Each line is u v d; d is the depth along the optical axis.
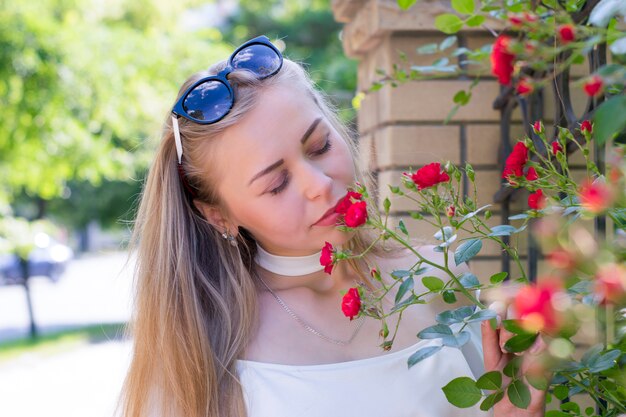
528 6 1.67
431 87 2.42
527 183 1.39
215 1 16.19
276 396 1.66
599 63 1.63
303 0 16.36
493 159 2.41
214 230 1.80
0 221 10.24
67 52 8.91
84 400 6.92
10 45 8.55
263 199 1.58
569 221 1.26
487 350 1.45
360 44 2.66
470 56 2.06
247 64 1.62
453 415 1.68
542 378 1.27
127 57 9.62
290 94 1.58
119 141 11.27
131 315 1.82
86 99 9.21
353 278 1.82
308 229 1.58
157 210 1.79
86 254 34.31
